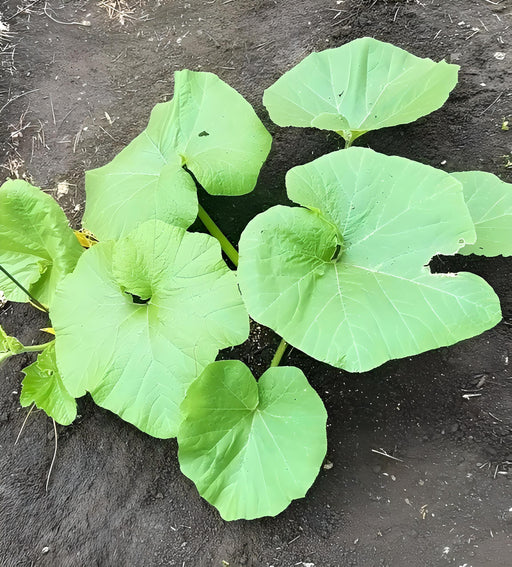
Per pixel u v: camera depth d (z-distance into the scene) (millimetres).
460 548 686
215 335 683
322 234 673
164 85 1017
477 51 890
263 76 973
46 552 770
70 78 1068
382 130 879
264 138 794
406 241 661
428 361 771
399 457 740
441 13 929
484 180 753
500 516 690
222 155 782
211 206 909
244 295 647
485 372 749
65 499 796
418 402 758
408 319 619
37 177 1002
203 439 680
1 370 883
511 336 754
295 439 680
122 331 712
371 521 718
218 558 736
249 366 831
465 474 715
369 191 692
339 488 741
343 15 971
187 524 759
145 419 683
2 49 1113
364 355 615
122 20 1096
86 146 1007
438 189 662
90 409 840
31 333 900
